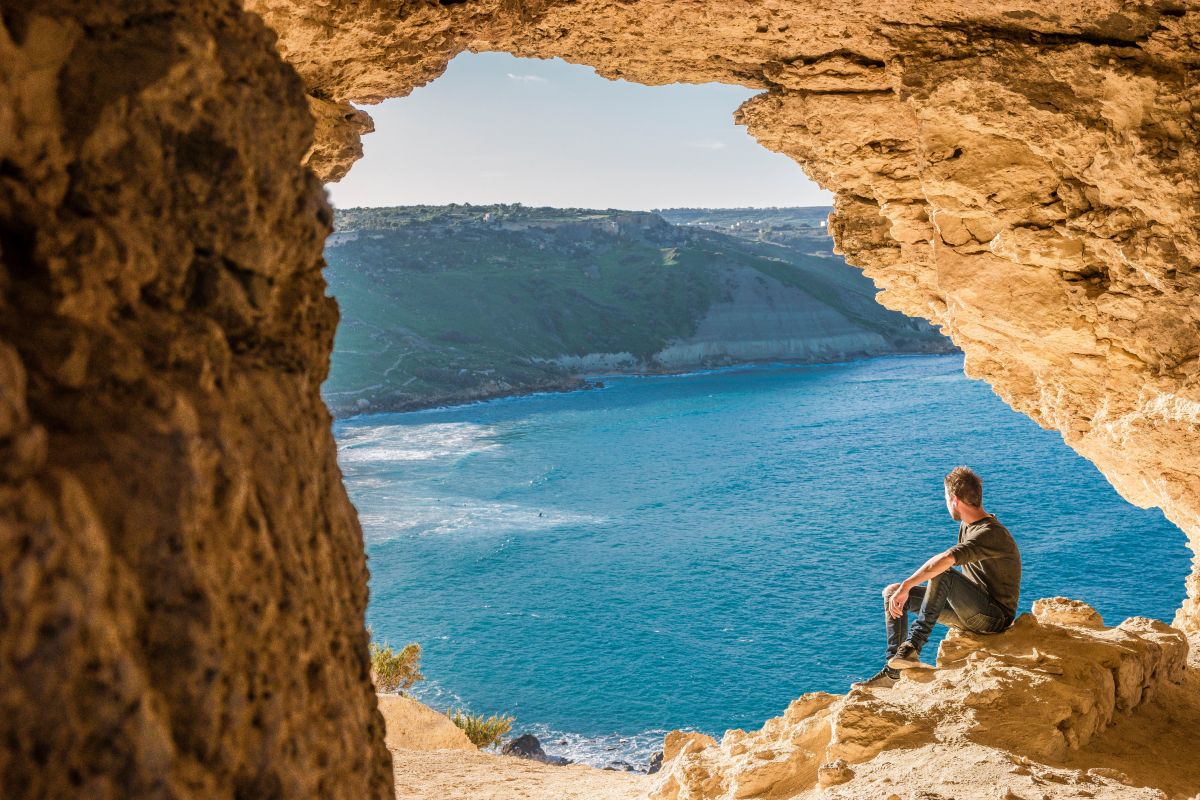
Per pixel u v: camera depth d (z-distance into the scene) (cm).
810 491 7938
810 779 541
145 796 139
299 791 190
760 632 4906
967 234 841
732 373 16150
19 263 164
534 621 5175
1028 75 715
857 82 831
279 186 219
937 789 458
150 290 191
